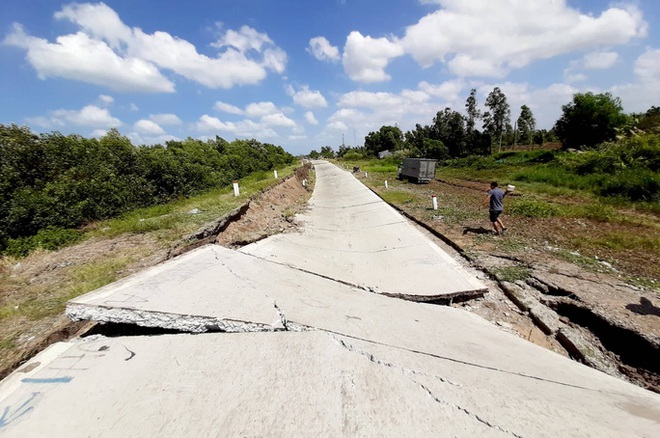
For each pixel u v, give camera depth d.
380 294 5.52
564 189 16.08
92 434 1.88
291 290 4.38
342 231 11.26
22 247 6.72
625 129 23.28
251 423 1.91
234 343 2.84
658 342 3.71
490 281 6.07
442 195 17.30
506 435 1.86
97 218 10.14
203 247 5.89
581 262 6.38
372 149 79.06
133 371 2.47
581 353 3.95
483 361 2.93
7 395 2.25
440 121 59.47
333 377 2.34
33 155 9.32
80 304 3.29
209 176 18.66
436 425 1.92
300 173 33.06
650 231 8.55
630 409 2.38
